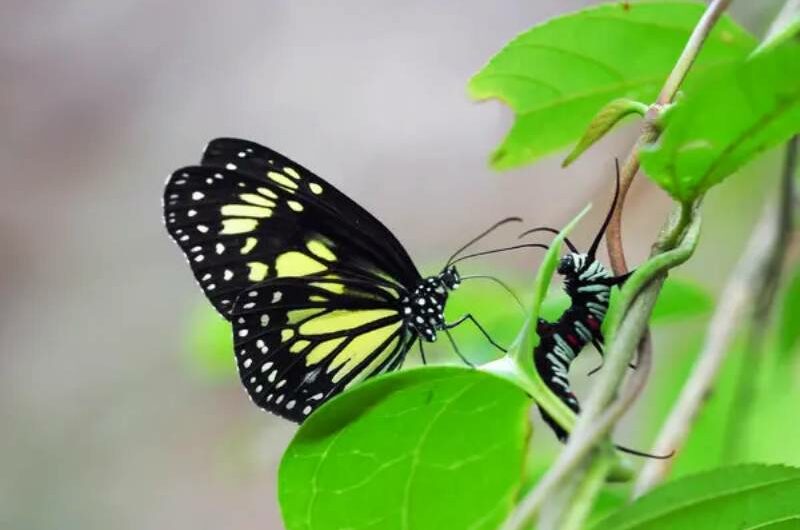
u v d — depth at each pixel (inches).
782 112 21.9
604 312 24.6
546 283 23.7
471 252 43.7
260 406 27.1
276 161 26.9
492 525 24.2
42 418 46.8
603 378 23.2
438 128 48.3
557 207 40.7
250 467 29.9
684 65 24.2
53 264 49.8
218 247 26.8
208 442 44.6
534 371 23.5
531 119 26.0
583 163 38.0
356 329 27.2
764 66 20.7
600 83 25.8
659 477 25.6
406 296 27.2
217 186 26.7
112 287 49.8
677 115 22.1
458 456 24.1
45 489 45.5
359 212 27.1
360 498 24.1
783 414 27.0
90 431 45.6
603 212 30.8
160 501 44.6
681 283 26.5
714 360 26.0
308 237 27.0
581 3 48.0
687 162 23.7
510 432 24.1
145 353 47.6
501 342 27.0
